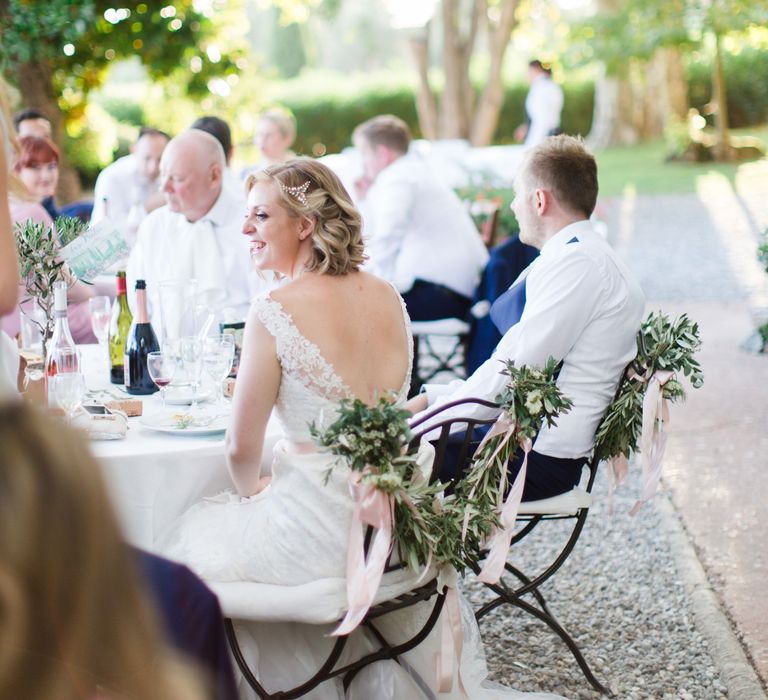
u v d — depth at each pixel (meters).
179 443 2.68
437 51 36.88
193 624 1.40
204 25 9.23
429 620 2.56
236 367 3.33
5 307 2.27
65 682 0.95
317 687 2.61
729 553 3.89
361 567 2.39
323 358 2.46
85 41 8.91
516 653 3.21
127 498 2.58
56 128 8.97
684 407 5.86
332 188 2.61
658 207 15.05
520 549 4.06
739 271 10.14
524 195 3.18
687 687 2.99
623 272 3.02
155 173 5.90
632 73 24.45
